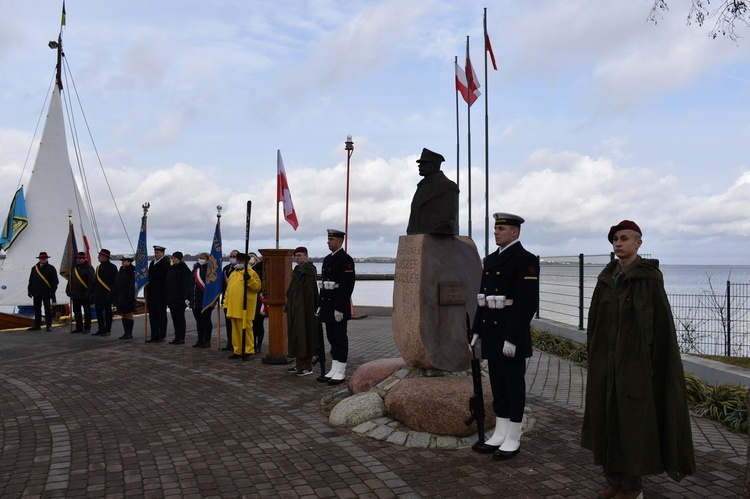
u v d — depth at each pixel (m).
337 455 5.70
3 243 20.72
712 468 5.23
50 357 11.70
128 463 5.55
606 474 4.49
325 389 8.66
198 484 5.01
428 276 6.92
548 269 15.38
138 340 14.38
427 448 5.89
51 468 5.43
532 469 5.27
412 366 7.09
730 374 7.96
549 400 7.85
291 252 11.12
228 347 12.52
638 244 4.44
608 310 4.45
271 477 5.14
